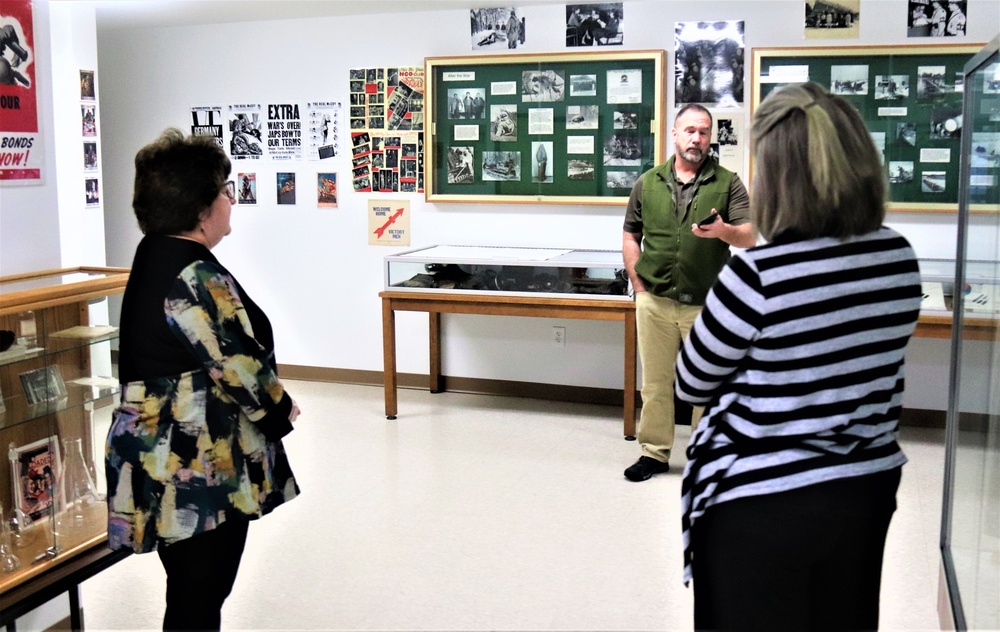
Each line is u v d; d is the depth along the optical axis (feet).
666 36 16.84
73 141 16.93
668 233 13.46
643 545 11.36
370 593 10.08
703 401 5.67
